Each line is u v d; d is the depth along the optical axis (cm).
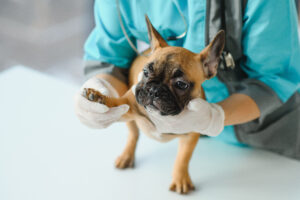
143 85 103
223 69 131
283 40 126
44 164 145
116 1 128
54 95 199
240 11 123
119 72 144
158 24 136
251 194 133
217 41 106
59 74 293
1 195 128
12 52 309
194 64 104
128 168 145
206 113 108
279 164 151
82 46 325
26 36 327
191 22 128
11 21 336
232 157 155
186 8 131
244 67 138
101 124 109
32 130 167
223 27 126
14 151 152
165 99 98
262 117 136
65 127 170
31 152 152
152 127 118
